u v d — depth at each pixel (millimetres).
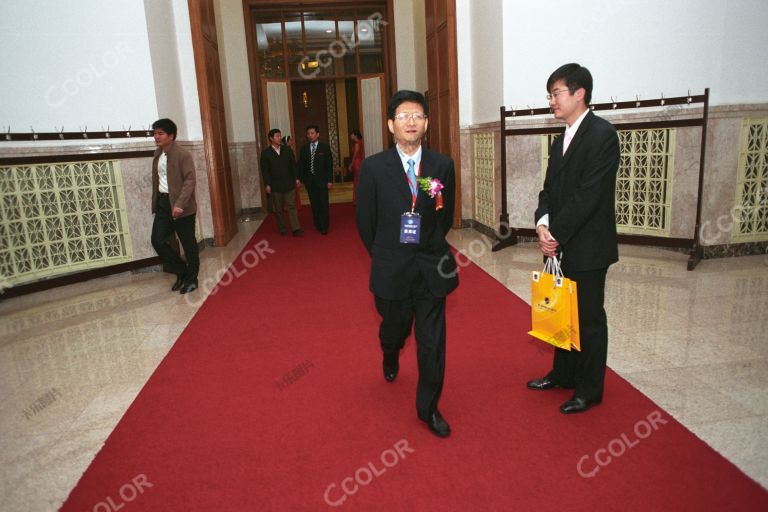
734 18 5070
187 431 2574
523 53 6012
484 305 4238
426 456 2273
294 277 5523
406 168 2273
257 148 10727
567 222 2316
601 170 2273
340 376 3113
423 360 2344
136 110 5816
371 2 10961
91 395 3016
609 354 3178
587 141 2328
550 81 2402
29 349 3777
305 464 2260
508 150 6320
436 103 8156
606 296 4242
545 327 2527
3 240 4949
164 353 3596
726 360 3035
